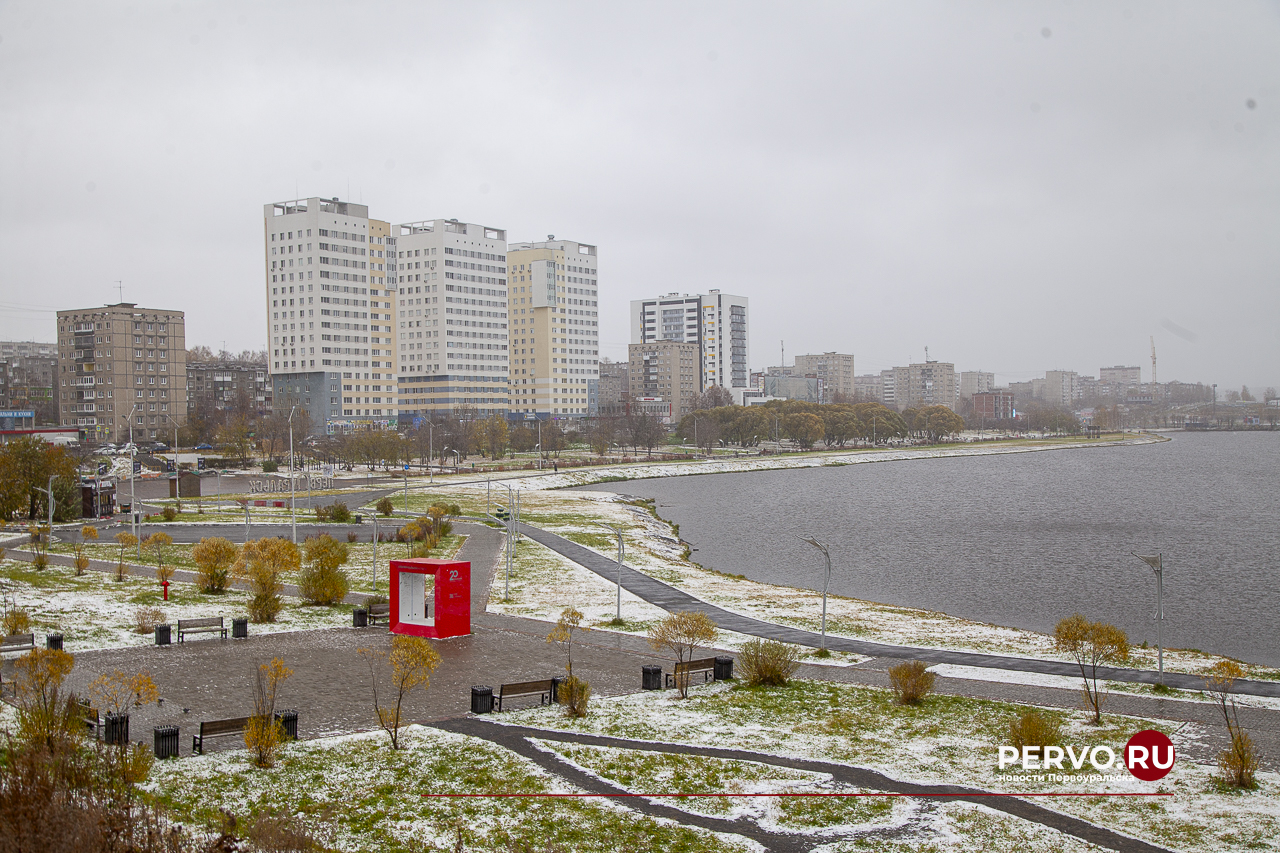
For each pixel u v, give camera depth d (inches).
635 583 3016.7
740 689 1756.9
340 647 2005.4
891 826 1110.4
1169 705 1674.5
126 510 4726.9
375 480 6850.4
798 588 3289.9
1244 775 1267.2
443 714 1540.4
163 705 1546.5
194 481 5536.4
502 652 2009.1
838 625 2442.2
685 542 4534.9
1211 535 4761.3
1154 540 4601.4
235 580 2866.6
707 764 1309.1
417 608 2175.2
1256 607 3041.3
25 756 938.1
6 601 2282.2
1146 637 2630.4
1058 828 1109.1
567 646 2076.8
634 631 2267.5
